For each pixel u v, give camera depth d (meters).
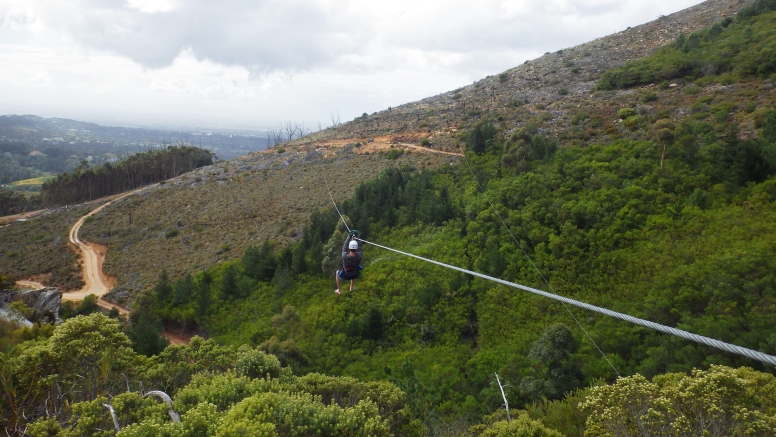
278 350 27.12
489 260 29.86
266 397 11.23
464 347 26.17
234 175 74.19
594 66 72.12
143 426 9.12
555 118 51.91
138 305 40.12
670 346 19.75
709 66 48.75
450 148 55.91
